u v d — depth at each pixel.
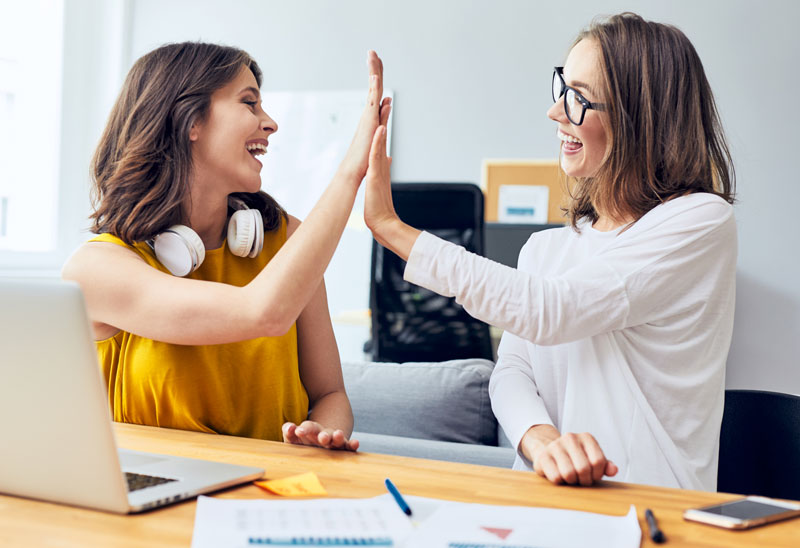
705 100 1.34
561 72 1.43
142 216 1.35
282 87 5.18
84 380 0.78
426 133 4.86
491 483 0.98
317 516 0.81
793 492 1.39
